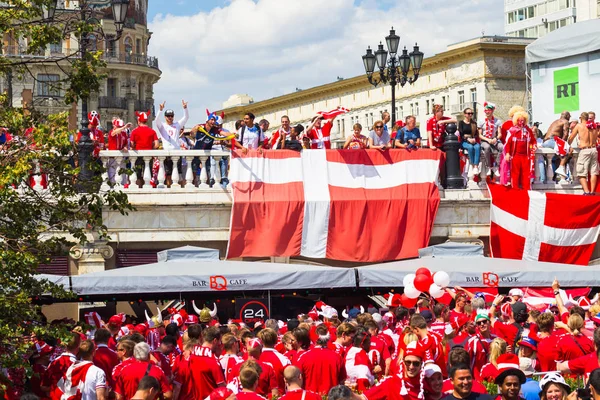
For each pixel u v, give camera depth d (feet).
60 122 55.01
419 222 92.32
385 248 91.56
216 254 83.51
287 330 67.46
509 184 94.48
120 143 91.56
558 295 64.85
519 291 76.43
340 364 51.55
